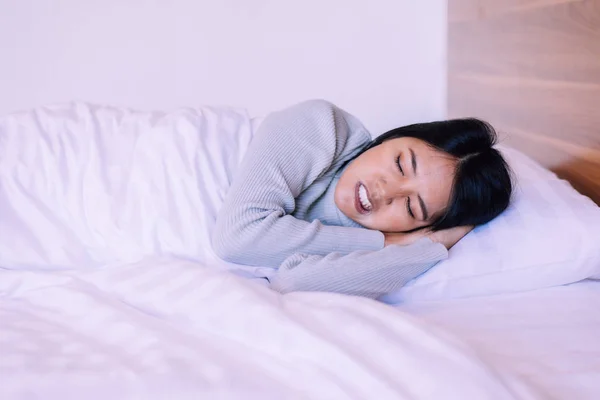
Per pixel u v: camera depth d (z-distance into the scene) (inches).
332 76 92.0
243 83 92.1
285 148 48.9
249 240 46.1
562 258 44.4
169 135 50.5
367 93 92.9
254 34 89.9
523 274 45.1
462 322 41.3
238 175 48.7
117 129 51.7
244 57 90.9
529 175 51.3
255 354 32.1
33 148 48.9
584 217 45.0
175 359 30.2
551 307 42.9
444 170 47.1
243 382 28.5
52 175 48.2
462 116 83.2
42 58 89.5
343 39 90.5
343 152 53.2
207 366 29.5
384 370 29.5
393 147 48.6
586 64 49.3
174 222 47.6
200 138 51.1
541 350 36.9
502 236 46.4
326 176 53.4
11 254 45.8
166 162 49.6
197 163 50.1
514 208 48.3
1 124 49.5
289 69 91.6
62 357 31.0
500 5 67.4
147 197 48.0
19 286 42.4
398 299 46.5
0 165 47.8
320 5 89.0
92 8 87.8
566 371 34.1
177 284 38.7
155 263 41.9
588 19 48.5
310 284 44.2
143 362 30.4
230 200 47.3
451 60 86.5
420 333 31.7
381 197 47.9
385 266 44.5
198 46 90.0
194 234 47.6
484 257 45.5
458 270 45.4
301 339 31.5
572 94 52.0
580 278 45.8
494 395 27.5
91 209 47.6
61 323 36.5
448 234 48.8
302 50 90.9
